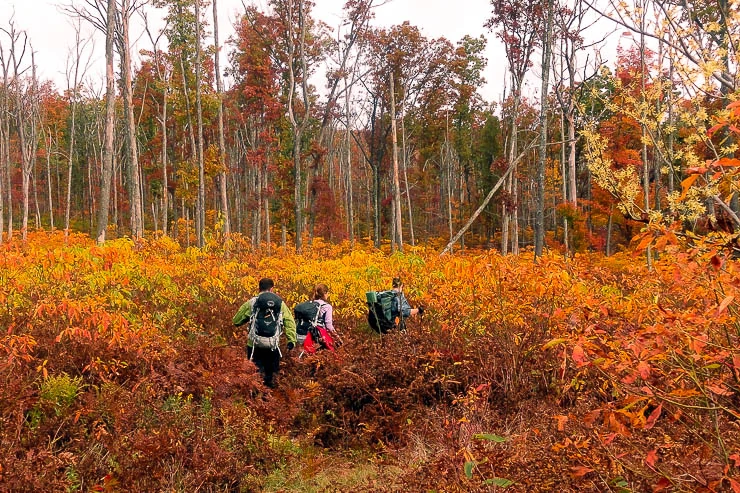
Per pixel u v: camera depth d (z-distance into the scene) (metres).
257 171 40.62
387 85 33.12
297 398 6.02
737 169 2.36
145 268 9.22
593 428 3.27
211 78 30.69
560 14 16.58
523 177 36.12
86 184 57.09
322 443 5.61
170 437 4.52
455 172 53.62
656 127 4.43
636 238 2.76
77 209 57.72
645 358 2.48
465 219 45.00
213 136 41.06
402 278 9.04
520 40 23.61
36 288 7.12
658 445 3.12
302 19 26.55
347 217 47.22
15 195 53.53
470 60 34.78
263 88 31.39
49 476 3.80
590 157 4.50
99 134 49.22
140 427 4.79
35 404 4.60
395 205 30.73
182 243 33.31
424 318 7.30
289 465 5.04
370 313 7.59
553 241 29.41
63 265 7.60
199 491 4.37
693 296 2.95
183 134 39.59
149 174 41.34
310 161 38.81
